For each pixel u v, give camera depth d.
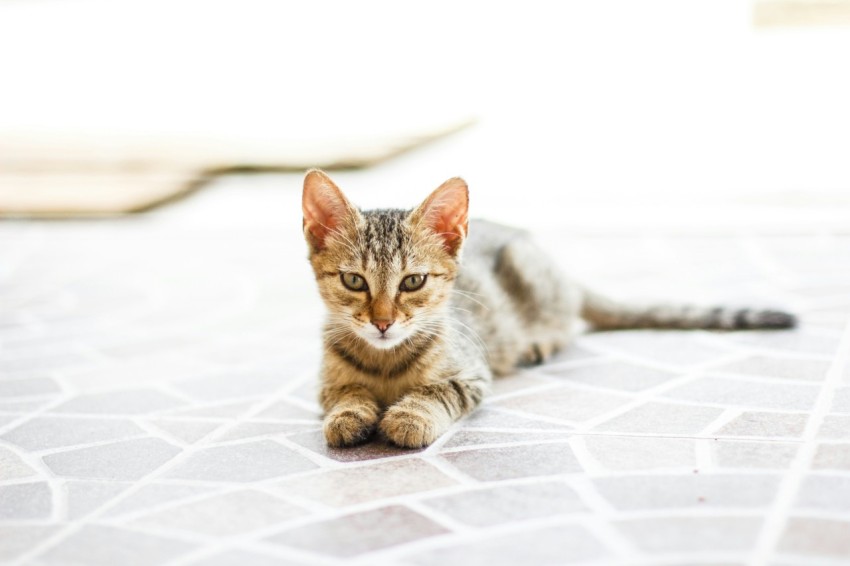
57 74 2.26
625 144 1.81
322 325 0.88
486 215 1.46
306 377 0.92
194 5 2.17
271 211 1.59
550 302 0.97
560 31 1.94
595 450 0.78
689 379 0.88
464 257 0.95
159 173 1.79
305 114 2.11
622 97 1.93
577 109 1.95
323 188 0.85
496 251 0.98
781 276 1.12
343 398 0.84
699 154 1.71
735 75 1.85
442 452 0.79
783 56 1.82
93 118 2.19
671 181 1.60
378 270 0.84
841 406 0.82
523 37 1.98
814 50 1.80
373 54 2.09
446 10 2.03
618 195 1.54
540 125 1.92
